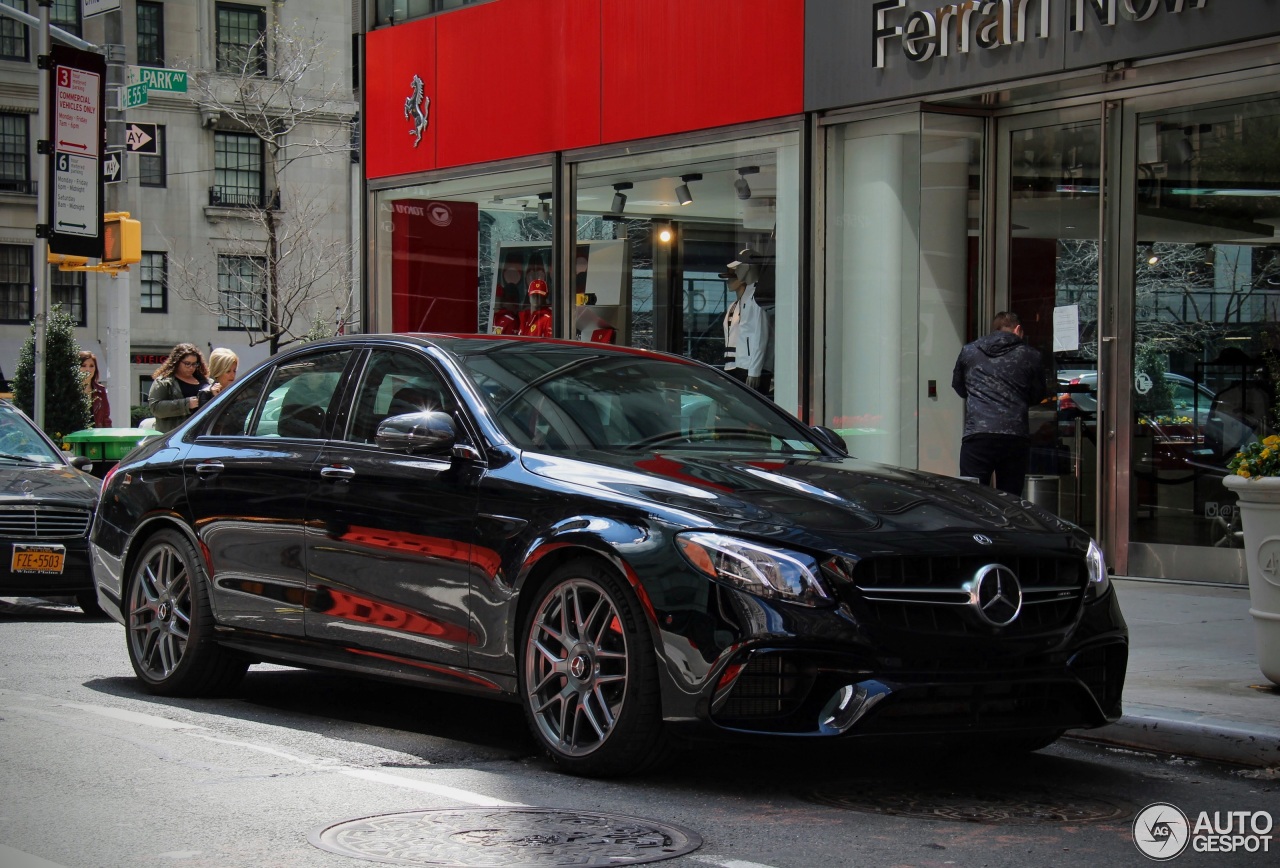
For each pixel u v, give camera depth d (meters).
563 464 5.85
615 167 14.86
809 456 6.54
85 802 5.03
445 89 16.78
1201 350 11.16
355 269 46.97
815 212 13.00
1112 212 11.66
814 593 5.09
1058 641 5.40
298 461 6.81
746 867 4.34
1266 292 10.76
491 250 16.31
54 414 22.88
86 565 10.79
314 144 46.38
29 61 44.84
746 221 13.64
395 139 17.50
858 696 5.04
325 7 47.03
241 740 6.17
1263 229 10.74
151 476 7.53
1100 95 11.62
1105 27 10.95
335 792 5.21
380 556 6.31
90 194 15.11
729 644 5.09
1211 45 10.41
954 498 5.79
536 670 5.70
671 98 14.14
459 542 5.96
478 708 7.13
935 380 12.65
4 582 10.58
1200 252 11.14
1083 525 11.97
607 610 5.46
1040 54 11.34
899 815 5.09
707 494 5.47
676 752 5.44
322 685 7.79
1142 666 7.92
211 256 46.06
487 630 5.85
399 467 6.33
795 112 13.07
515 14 15.77
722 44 13.66
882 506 5.53
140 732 6.28
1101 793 5.57
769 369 13.52
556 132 15.35
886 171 12.62
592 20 14.90
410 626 6.19
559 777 5.54
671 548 5.27
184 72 19.34
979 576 5.25
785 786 5.50
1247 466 7.11
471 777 5.51
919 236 12.48
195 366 13.88
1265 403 10.80
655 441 6.34
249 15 46.28
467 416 6.23
